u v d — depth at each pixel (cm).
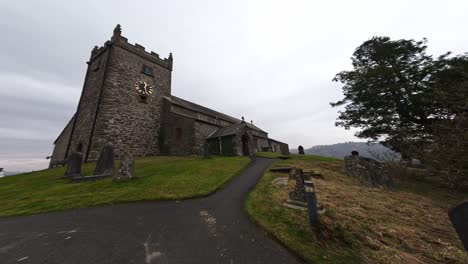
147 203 745
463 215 230
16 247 428
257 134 3594
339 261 356
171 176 1119
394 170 1297
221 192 898
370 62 1811
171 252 396
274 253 392
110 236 473
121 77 2186
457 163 942
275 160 1983
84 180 1128
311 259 362
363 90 1588
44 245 434
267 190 864
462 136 925
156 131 2444
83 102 2333
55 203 745
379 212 627
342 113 1814
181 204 730
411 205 732
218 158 1898
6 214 643
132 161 1101
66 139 2406
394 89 1426
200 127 2398
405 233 482
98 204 729
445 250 409
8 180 1381
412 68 1436
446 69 1236
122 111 2122
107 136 1952
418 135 1278
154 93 2517
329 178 1156
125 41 2316
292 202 664
